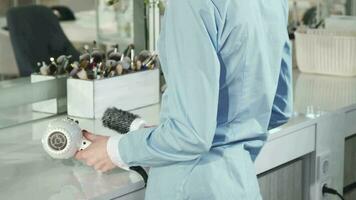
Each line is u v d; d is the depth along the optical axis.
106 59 2.55
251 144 1.65
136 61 2.54
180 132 1.47
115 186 1.69
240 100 1.56
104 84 2.39
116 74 2.45
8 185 1.69
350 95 2.78
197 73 1.45
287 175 2.38
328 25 3.43
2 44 2.36
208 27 1.46
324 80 3.15
